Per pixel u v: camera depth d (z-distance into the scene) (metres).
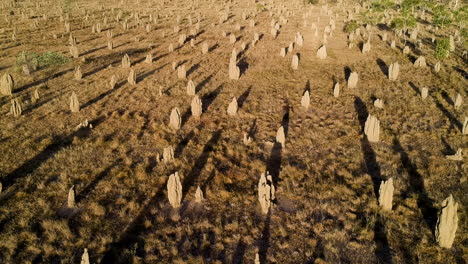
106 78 41.62
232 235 18.62
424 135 28.97
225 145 27.48
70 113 32.44
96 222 19.09
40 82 40.00
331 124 31.34
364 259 17.09
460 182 22.88
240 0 108.25
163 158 25.02
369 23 67.69
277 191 22.19
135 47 55.09
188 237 18.48
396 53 51.25
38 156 25.31
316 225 19.14
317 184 22.62
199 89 38.56
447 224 17.16
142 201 21.03
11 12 77.75
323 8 83.19
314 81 41.25
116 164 24.61
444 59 48.78
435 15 66.94
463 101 35.62
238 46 55.34
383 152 26.53
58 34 61.75
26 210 19.77
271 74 43.19
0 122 30.41
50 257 16.86
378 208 20.39
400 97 36.66
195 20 76.56
